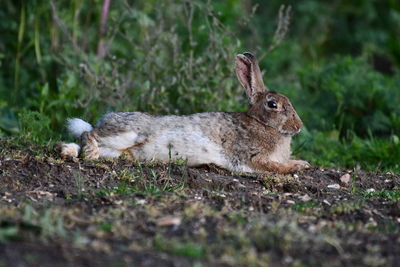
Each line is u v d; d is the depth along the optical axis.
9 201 8.99
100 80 13.12
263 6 19.83
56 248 7.16
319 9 19.98
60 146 10.83
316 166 12.11
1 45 14.88
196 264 6.91
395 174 11.80
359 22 20.41
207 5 14.20
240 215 8.60
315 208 9.30
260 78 11.91
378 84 14.91
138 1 15.33
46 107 13.19
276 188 10.46
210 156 11.16
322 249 7.59
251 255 7.19
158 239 7.52
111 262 6.91
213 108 13.23
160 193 9.39
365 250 7.63
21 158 10.58
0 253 6.92
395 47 18.89
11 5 15.02
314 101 15.02
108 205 8.80
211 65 13.43
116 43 14.71
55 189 9.65
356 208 9.24
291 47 18.19
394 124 14.16
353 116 14.59
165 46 14.22
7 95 14.13
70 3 14.86
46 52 14.66
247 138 11.34
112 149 10.97
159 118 11.18
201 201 9.20
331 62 16.62
